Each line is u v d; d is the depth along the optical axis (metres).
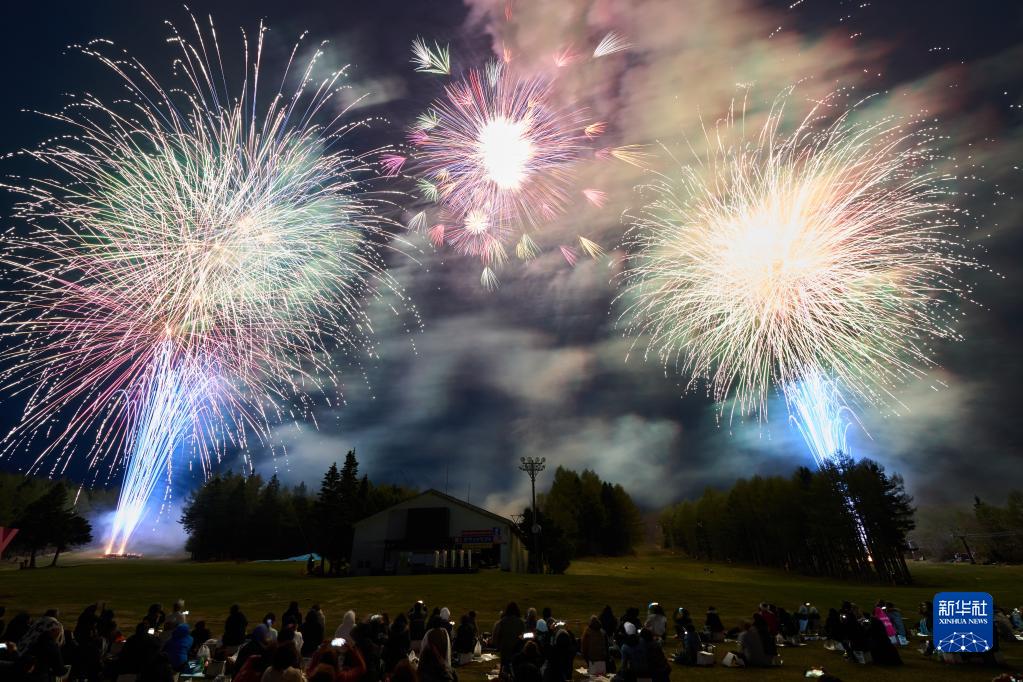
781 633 22.33
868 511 77.44
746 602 34.66
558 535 76.50
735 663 17.77
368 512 70.81
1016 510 116.88
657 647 12.76
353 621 14.76
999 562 113.25
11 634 12.69
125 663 11.72
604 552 135.50
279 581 43.19
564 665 11.80
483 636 21.75
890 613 22.31
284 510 111.69
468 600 32.78
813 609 25.62
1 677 9.52
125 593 34.69
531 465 63.78
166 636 15.77
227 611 28.88
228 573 56.53
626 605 32.53
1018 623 25.38
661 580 44.16
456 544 59.03
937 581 73.88
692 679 15.73
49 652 10.55
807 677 15.91
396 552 58.81
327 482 65.44
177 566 71.81
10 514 84.44
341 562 61.16
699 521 134.88
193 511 109.44
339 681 8.62
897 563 77.06
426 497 61.56
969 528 123.38
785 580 84.25
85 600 31.69
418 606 18.16
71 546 102.31
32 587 36.88
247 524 109.12
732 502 120.31
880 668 17.25
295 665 8.05
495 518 60.09
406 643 12.80
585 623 27.50
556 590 36.22
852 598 38.97
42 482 91.56
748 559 116.06
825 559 91.38
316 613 15.31
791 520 96.12
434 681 8.99
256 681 8.45
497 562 58.56
